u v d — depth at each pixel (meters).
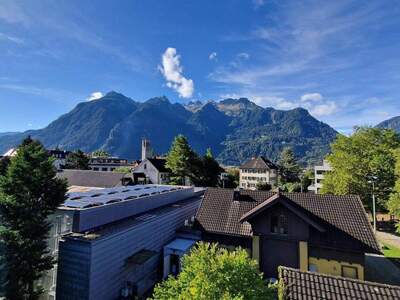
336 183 38.94
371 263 23.72
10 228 13.36
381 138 39.69
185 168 56.44
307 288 9.90
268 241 20.12
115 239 17.11
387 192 37.19
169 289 10.34
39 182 14.09
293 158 119.38
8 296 12.81
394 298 9.09
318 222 19.70
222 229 21.59
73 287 15.23
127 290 17.70
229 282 9.53
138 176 71.88
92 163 126.75
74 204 18.89
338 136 41.25
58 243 16.02
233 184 68.31
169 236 24.48
